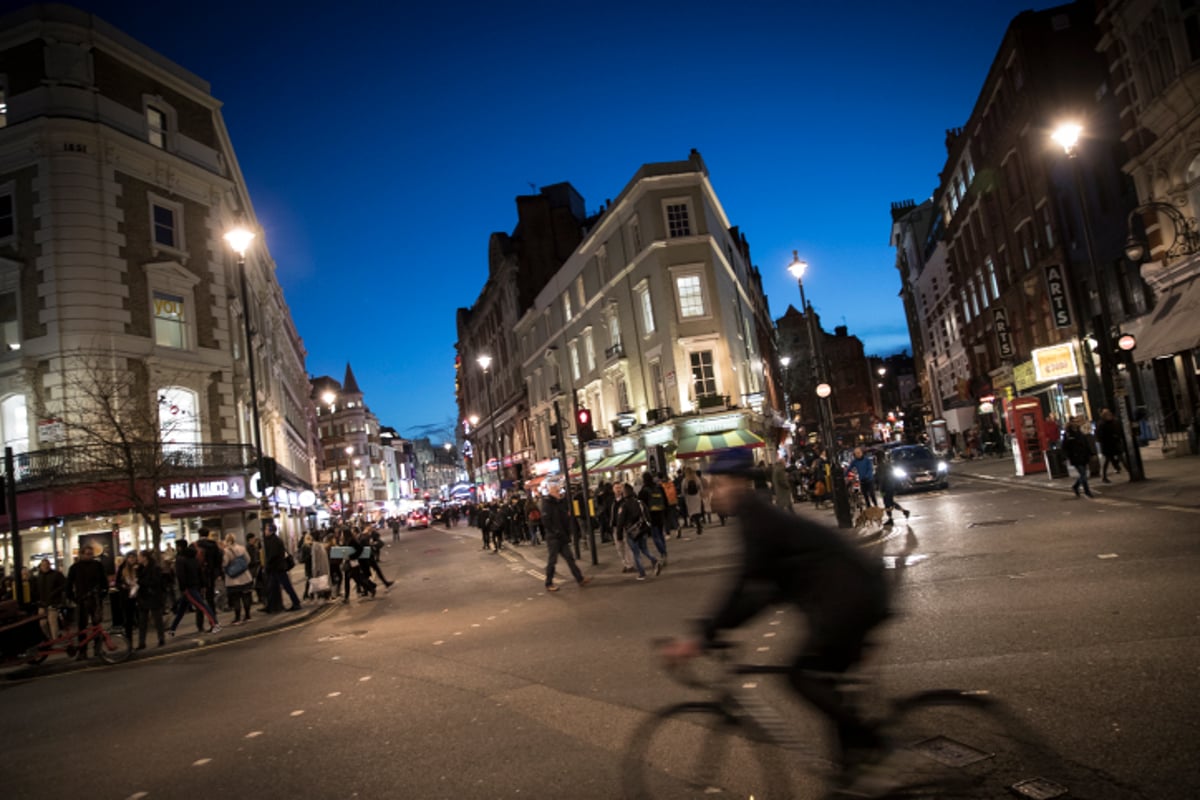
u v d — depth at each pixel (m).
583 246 41.16
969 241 41.84
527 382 55.22
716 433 33.28
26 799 5.33
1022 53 29.70
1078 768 3.79
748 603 3.42
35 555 22.94
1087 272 27.77
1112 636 6.00
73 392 23.25
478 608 12.73
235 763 5.55
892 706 3.42
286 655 10.61
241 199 34.75
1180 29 19.22
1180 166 20.20
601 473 39.88
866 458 18.78
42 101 24.47
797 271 21.33
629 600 11.18
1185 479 15.29
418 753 5.29
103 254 24.62
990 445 38.16
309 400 69.12
